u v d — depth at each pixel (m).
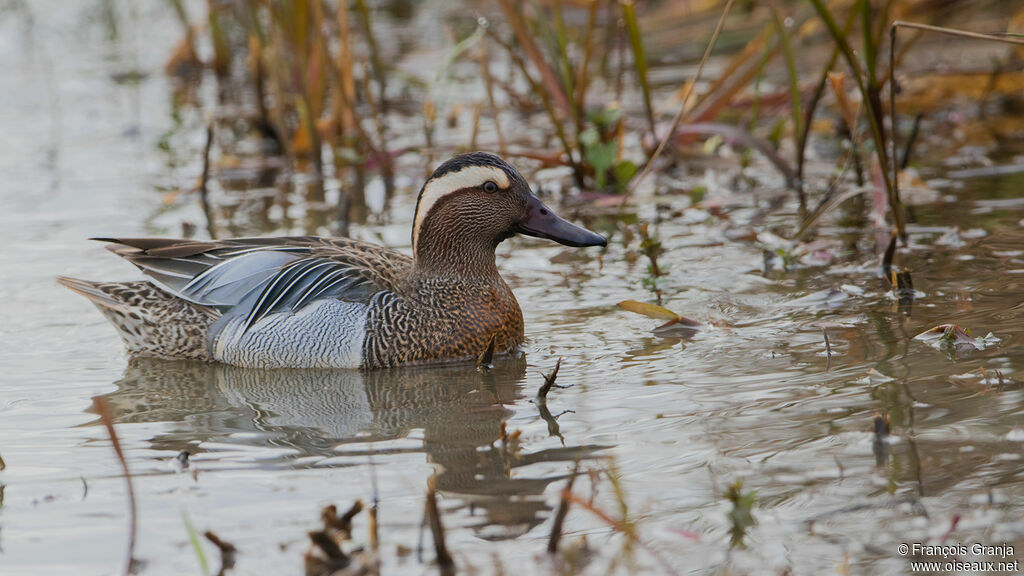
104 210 16.36
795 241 13.71
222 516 8.08
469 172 11.77
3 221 15.88
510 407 9.93
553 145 18.53
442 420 9.72
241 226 15.58
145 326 11.81
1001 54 20.00
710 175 17.48
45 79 24.38
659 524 7.71
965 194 15.23
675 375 10.34
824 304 11.95
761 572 7.14
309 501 8.25
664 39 23.70
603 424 9.35
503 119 20.33
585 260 14.06
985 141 17.53
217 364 11.75
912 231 14.00
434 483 8.45
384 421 9.79
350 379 11.09
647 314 11.66
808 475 8.23
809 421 9.10
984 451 8.34
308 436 9.50
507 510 8.00
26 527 8.02
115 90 23.52
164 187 17.48
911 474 8.12
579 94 17.23
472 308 11.55
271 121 20.52
